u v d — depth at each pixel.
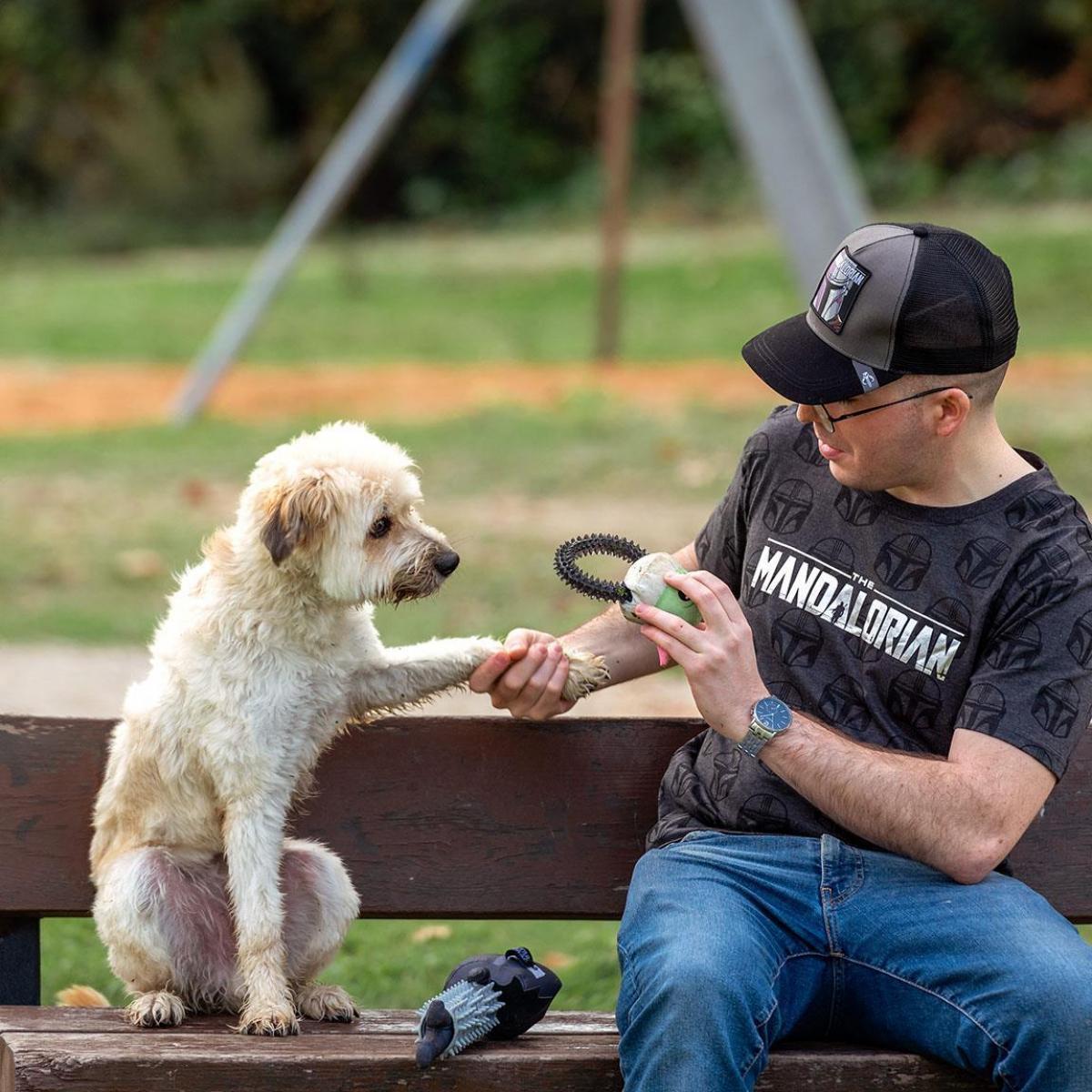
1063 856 6.94
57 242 57.81
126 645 15.65
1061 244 41.72
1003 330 6.18
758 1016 5.85
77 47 64.38
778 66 21.81
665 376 30.42
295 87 64.44
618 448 23.08
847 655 6.40
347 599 7.03
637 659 7.14
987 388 6.25
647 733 7.13
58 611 16.45
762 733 6.01
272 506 6.97
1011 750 5.95
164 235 58.88
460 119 62.56
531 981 6.22
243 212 60.47
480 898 7.10
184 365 35.06
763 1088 5.94
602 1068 5.97
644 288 42.03
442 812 7.13
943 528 6.29
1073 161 53.34
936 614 6.22
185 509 20.47
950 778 5.93
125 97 61.22
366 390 29.70
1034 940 5.86
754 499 6.85
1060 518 6.25
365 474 7.27
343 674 7.11
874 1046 6.20
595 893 7.10
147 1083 5.85
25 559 18.19
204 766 6.94
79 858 7.13
